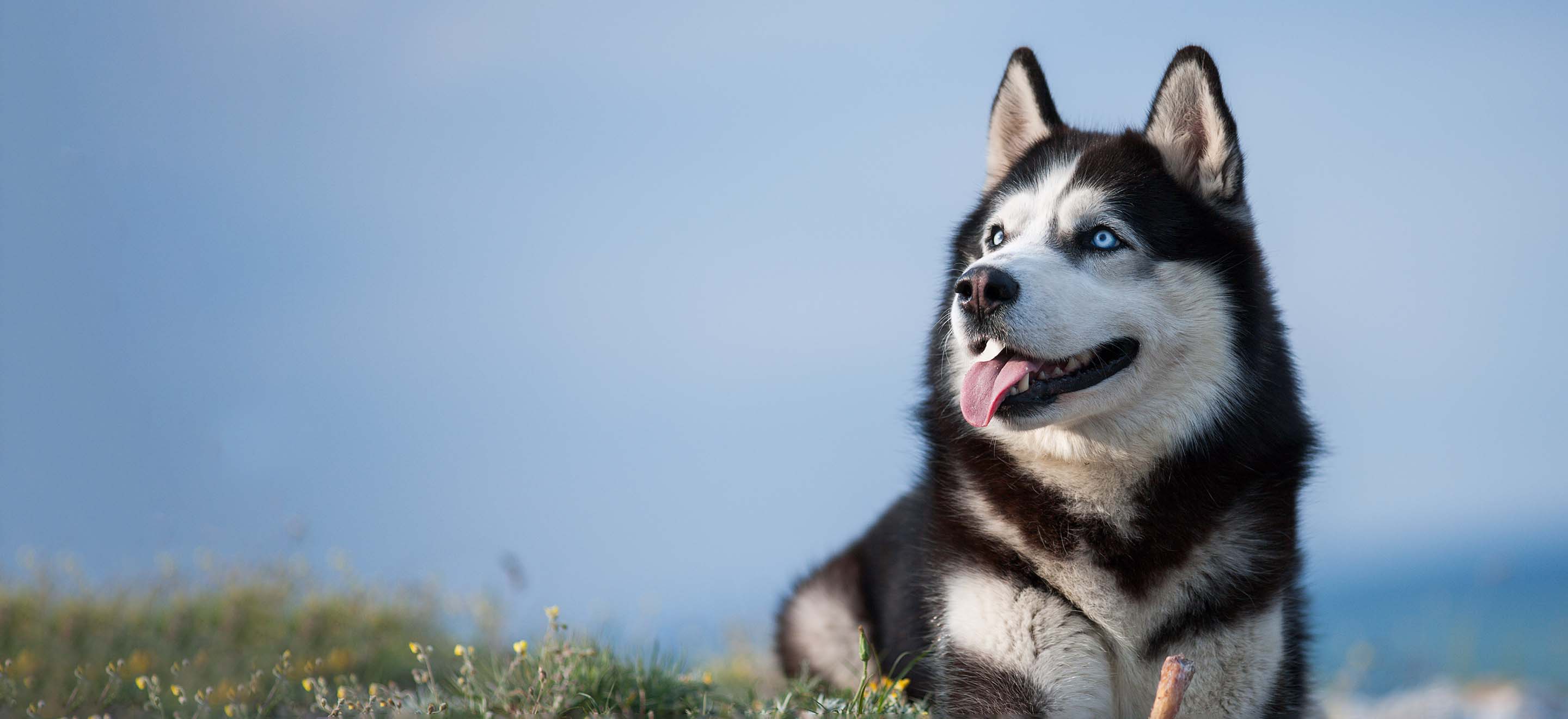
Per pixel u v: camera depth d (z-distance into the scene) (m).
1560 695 7.27
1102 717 4.18
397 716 4.27
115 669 5.05
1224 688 4.14
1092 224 4.31
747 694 4.75
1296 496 4.38
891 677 4.79
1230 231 4.38
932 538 4.61
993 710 4.13
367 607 6.68
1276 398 4.32
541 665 4.39
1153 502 4.20
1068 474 4.28
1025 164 4.86
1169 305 4.20
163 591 6.57
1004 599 4.23
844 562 5.85
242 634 6.20
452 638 6.45
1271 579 4.18
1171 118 4.50
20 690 4.81
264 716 4.74
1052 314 3.99
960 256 4.88
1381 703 7.29
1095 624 4.22
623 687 4.47
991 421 4.16
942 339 4.70
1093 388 4.09
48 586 6.38
